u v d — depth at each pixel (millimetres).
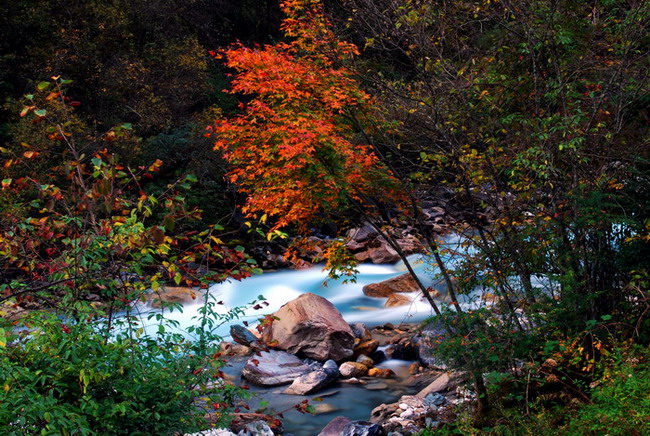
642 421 4535
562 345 5961
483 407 6594
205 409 4766
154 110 19547
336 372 9672
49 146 14773
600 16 7762
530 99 7449
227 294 14711
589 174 6828
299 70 7414
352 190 7449
